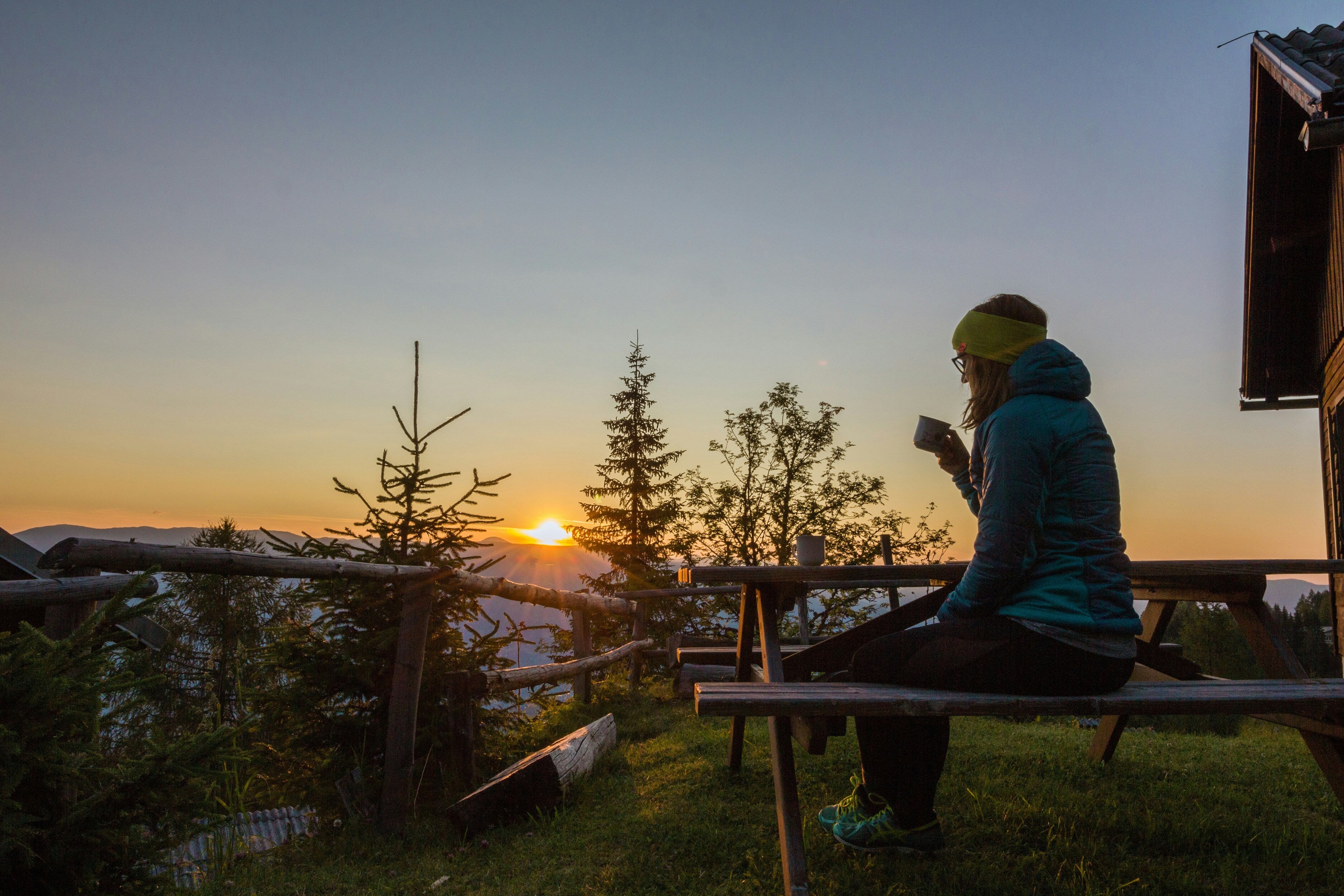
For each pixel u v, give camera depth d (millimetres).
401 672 4043
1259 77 7395
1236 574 3045
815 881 2555
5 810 1824
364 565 3637
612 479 21562
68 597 2066
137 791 2055
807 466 23234
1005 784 3615
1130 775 3797
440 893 2807
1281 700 2164
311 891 2908
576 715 6605
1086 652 2168
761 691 2262
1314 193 7871
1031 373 2340
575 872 2855
